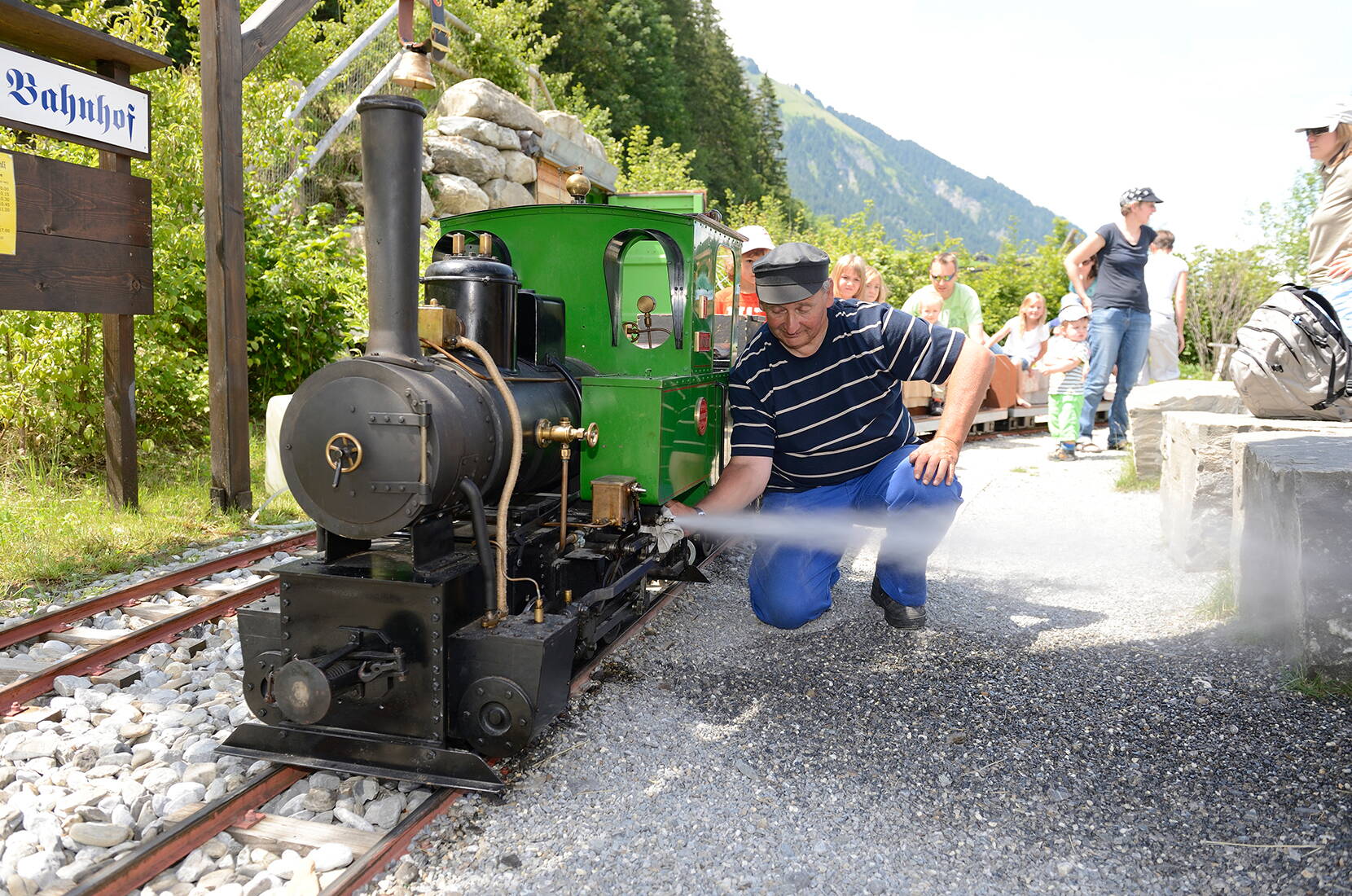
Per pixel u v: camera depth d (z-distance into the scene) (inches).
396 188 113.7
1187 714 137.5
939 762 127.0
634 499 152.2
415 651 116.0
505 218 174.1
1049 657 164.2
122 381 242.8
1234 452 180.5
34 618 169.3
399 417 111.0
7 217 207.3
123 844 103.7
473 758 113.6
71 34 214.2
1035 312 483.8
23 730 134.1
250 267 345.4
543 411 145.1
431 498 111.7
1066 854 105.0
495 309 138.7
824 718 141.0
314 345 361.1
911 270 747.4
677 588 204.4
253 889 94.7
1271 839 105.6
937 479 164.2
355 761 118.3
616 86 1465.3
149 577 203.5
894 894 97.6
